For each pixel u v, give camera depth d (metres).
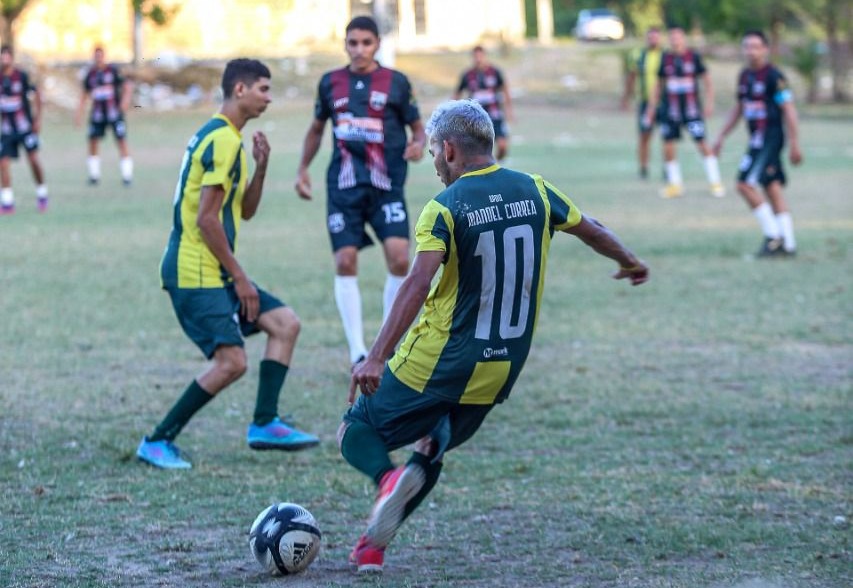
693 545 13.48
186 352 24.19
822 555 13.06
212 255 16.62
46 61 106.12
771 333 26.44
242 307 16.84
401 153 22.03
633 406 20.31
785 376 22.55
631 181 61.53
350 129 21.69
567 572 12.56
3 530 13.73
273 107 91.62
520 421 19.42
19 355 23.50
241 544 13.46
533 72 133.12
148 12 82.50
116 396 20.56
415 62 128.25
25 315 27.41
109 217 46.12
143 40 90.69
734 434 18.64
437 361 11.91
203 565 12.73
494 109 61.97
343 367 23.16
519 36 174.00
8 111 46.56
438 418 12.17
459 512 14.73
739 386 21.78
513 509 14.88
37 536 13.57
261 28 94.44
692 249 38.78
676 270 34.75
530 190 12.12
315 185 58.38
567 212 12.44
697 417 19.66
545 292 31.48
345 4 87.94
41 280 31.92
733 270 34.81
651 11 178.50
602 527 14.14
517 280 11.90
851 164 71.25
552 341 25.56
